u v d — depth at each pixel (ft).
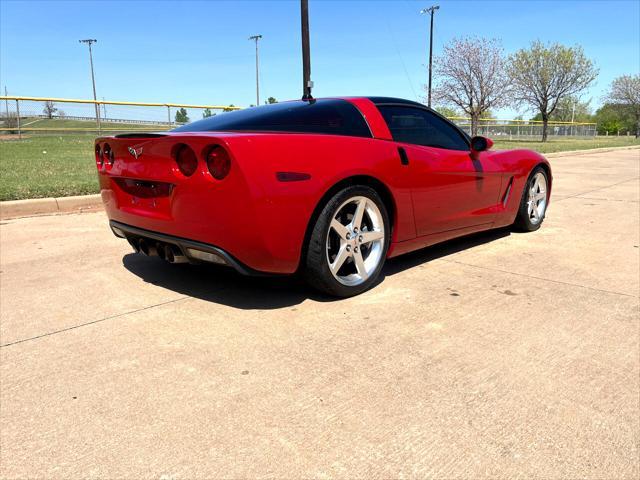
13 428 6.11
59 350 8.13
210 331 8.79
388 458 5.53
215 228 8.62
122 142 9.80
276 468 5.38
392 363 7.64
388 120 11.27
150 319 9.34
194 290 10.87
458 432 5.99
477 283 11.34
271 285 11.19
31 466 5.45
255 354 7.93
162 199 9.36
